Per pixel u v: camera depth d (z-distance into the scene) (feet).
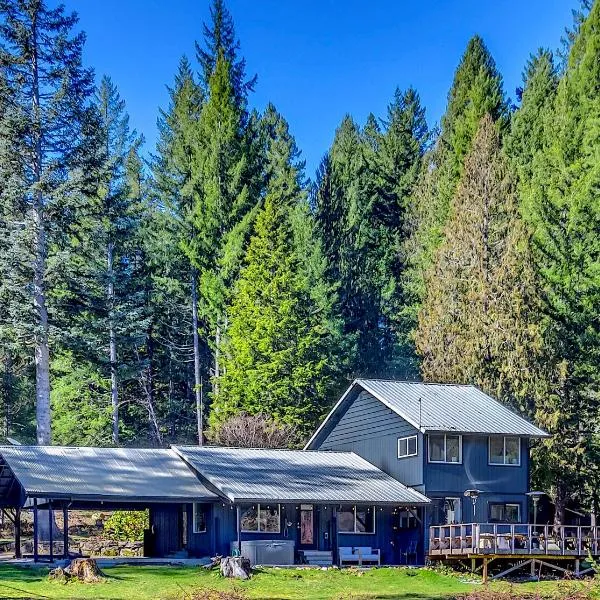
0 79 156.76
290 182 244.63
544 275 180.45
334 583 107.55
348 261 234.99
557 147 202.59
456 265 189.78
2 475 123.65
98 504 126.00
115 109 265.95
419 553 128.16
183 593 96.43
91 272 175.42
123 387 211.20
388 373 223.92
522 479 136.87
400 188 269.64
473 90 240.53
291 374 183.73
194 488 121.80
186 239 212.64
